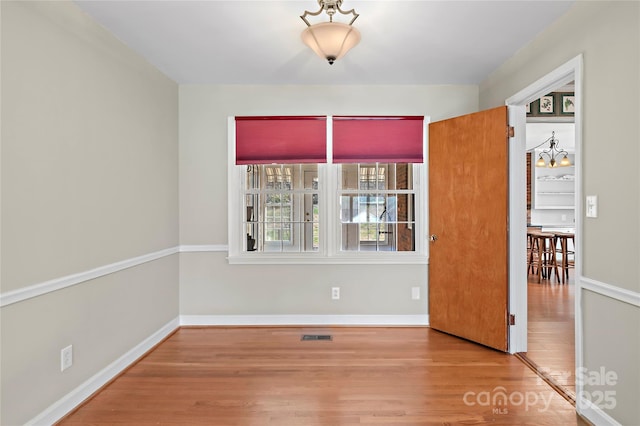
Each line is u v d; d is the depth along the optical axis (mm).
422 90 3639
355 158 3643
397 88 3637
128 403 2240
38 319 1943
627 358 1815
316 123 3643
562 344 3182
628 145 1802
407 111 3646
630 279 1794
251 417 2082
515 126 2955
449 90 3639
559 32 2342
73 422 2049
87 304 2318
